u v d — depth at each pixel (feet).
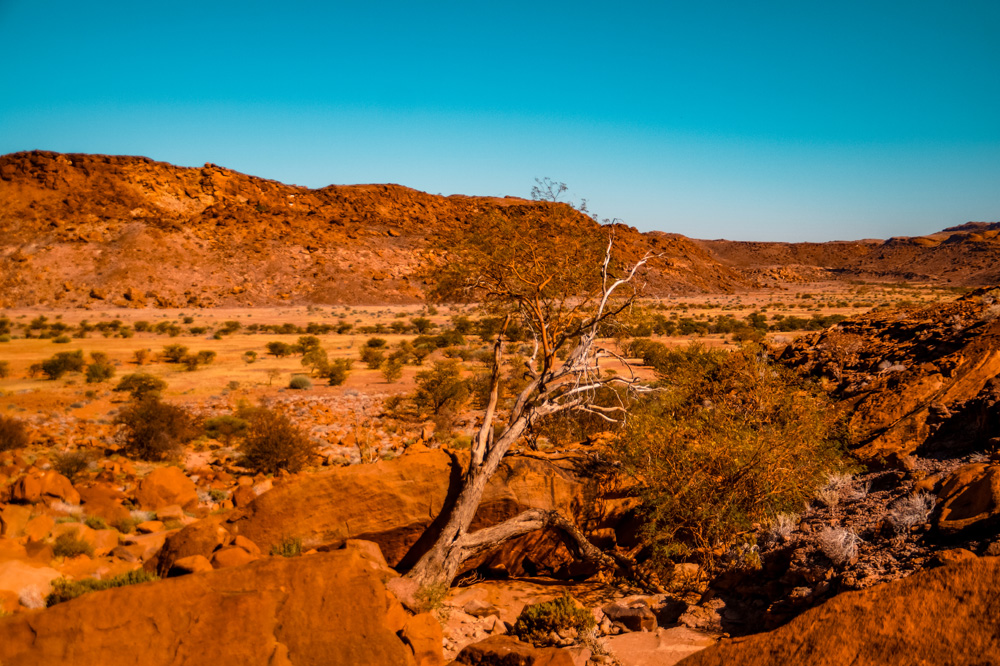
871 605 8.88
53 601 24.25
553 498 34.32
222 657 16.22
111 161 539.70
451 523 30.04
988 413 28.78
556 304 38.45
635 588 30.14
